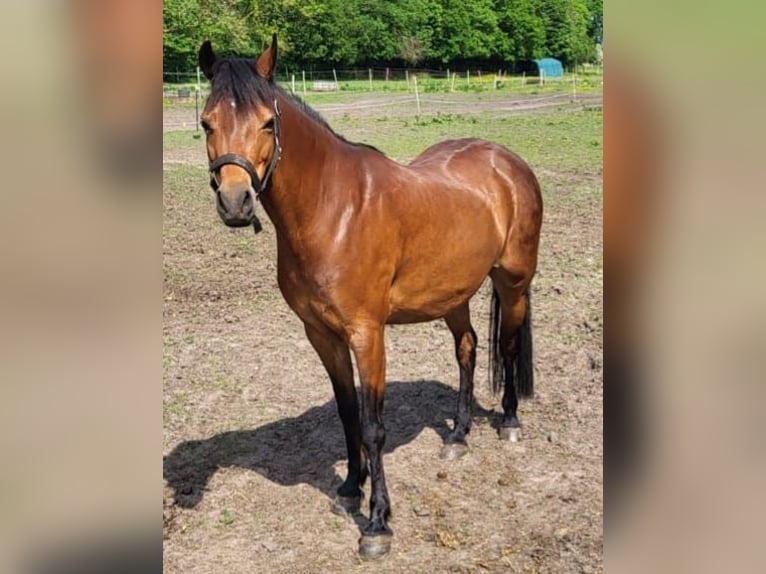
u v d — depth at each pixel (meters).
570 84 26.70
